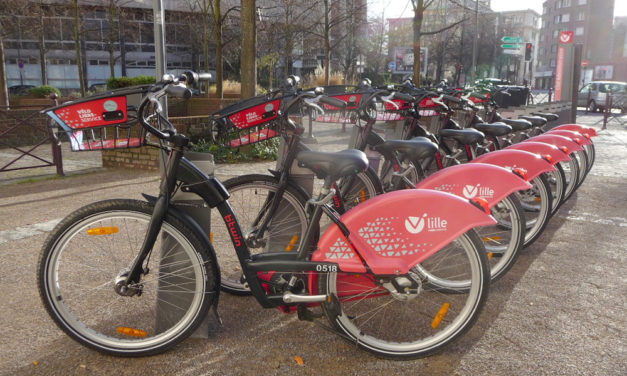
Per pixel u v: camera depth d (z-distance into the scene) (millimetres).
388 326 2764
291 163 3078
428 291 3191
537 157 3709
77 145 2295
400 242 2402
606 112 15867
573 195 6234
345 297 2484
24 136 11633
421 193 2404
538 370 2391
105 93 2230
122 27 32062
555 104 10781
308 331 2756
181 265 2535
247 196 3186
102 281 3240
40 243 4227
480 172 3004
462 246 2438
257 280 2465
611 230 4742
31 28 27828
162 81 2203
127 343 2441
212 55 40875
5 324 2793
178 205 2521
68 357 2459
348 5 19562
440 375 2344
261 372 2357
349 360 2471
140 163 8023
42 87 16812
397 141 2855
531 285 3414
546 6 98188
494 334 2730
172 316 2578
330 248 2402
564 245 4289
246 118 3139
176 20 39469
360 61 38125
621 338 2715
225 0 26766
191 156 2523
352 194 3664
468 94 5523
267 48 26328
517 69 59375
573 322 2889
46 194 6273
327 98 2842
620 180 7223
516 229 3266
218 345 2590
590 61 88500
